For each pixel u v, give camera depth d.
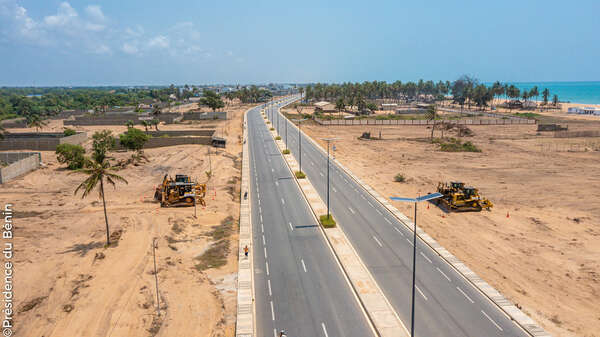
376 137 132.38
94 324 30.69
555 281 37.53
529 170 82.56
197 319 31.52
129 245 45.50
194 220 54.28
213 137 114.56
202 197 63.06
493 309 32.75
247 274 39.03
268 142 123.75
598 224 51.72
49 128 153.00
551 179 74.81
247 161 95.81
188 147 110.19
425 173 81.00
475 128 154.38
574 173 79.38
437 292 35.41
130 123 126.69
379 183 73.75
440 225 51.88
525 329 30.00
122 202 61.94
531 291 35.66
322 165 90.38
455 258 42.00
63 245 45.59
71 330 29.92
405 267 40.19
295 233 49.84
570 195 64.44
